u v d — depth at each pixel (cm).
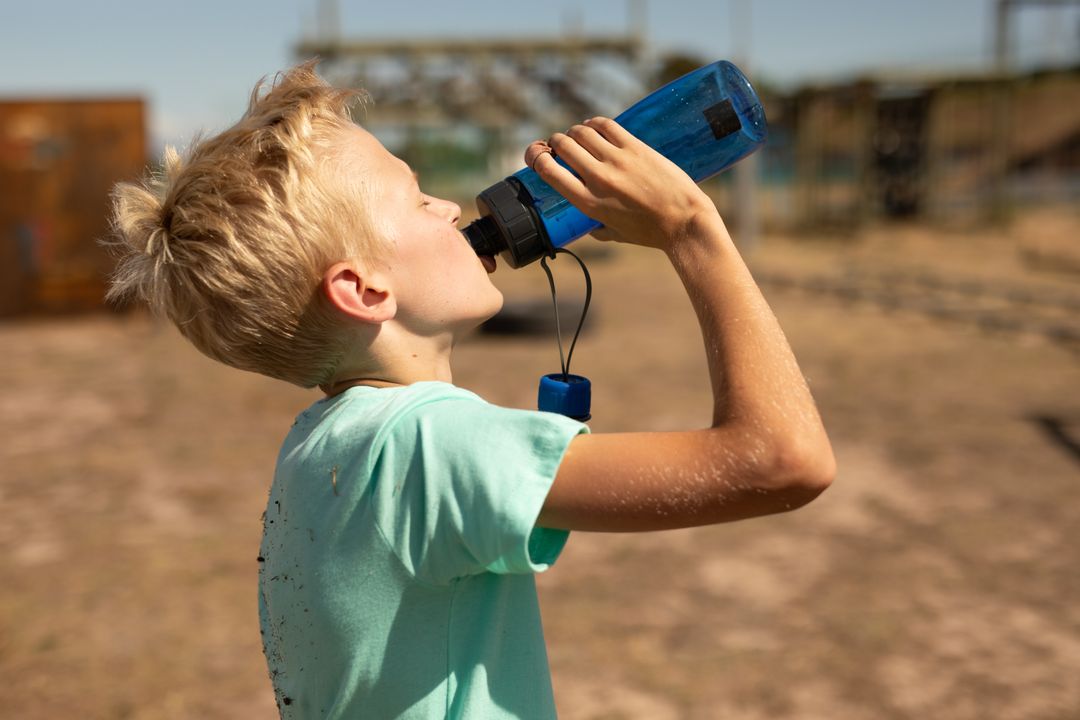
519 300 1199
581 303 1061
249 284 89
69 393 775
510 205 110
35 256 1141
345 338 93
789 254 1889
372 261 91
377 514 86
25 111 1116
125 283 98
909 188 2573
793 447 80
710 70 123
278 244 88
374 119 2470
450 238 97
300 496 93
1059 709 299
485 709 89
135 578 404
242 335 92
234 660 337
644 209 91
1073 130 3500
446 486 83
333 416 94
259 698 312
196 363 905
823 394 732
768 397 82
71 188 1139
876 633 351
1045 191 3155
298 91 94
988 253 1841
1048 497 493
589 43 2108
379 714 89
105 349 979
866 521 466
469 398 90
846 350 916
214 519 477
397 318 94
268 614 101
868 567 411
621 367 862
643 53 2106
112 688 316
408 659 88
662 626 359
